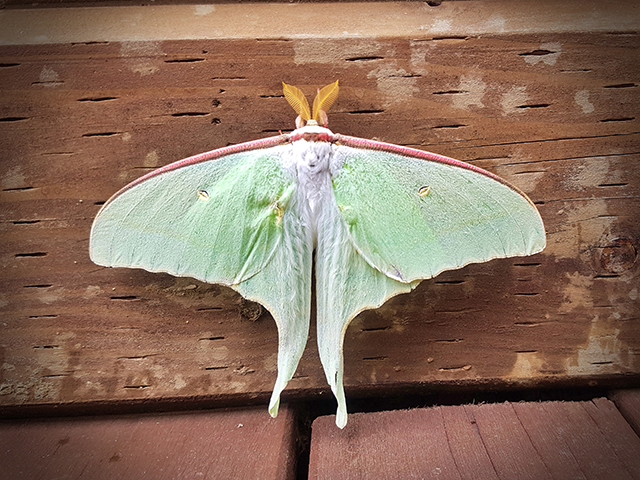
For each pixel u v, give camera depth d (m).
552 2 0.13
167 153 0.13
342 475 0.10
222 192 0.11
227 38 0.13
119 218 0.10
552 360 0.12
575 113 0.12
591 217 0.12
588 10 0.13
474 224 0.10
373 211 0.11
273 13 0.13
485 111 0.13
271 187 0.11
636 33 0.12
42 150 0.13
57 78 0.13
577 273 0.12
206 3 0.13
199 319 0.13
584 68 0.12
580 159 0.12
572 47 0.12
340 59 0.13
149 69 0.13
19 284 0.12
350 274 0.11
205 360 0.12
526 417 0.11
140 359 0.12
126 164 0.13
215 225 0.11
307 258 0.11
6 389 0.12
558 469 0.10
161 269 0.10
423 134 0.13
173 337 0.12
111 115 0.13
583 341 0.12
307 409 0.13
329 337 0.11
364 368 0.12
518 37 0.12
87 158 0.13
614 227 0.12
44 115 0.13
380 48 0.12
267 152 0.11
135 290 0.13
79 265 0.13
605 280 0.12
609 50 0.12
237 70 0.13
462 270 0.13
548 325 0.12
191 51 0.13
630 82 0.12
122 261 0.10
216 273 0.11
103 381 0.12
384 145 0.11
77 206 0.13
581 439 0.11
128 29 0.13
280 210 0.11
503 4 0.13
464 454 0.11
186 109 0.13
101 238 0.10
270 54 0.13
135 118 0.13
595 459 0.10
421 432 0.11
